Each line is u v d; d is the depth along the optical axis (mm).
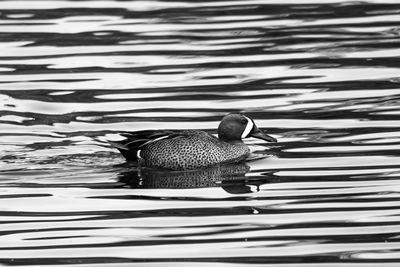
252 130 17906
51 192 15922
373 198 15281
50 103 20797
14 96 21234
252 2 28344
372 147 17766
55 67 23109
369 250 13344
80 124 19578
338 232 13969
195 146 17375
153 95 21125
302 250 13383
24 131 19219
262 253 13297
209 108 20281
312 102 20484
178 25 26219
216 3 28344
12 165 17297
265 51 23969
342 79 21875
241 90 21328
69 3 28469
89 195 15750
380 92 20953
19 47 24594
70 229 14297
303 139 18422
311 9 27484
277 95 20969
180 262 13047
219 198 15531
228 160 17562
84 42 24875
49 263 13078
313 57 23422
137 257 13250
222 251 13398
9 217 14789
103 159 17688
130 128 19297
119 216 14781
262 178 16516
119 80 22156
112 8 27922
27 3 28422
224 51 24016
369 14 26812
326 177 16375
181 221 14523
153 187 16172
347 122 19203
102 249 13523
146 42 24828
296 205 15102
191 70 22734
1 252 13469
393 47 23969
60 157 17766
